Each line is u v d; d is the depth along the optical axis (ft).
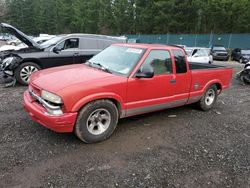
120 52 18.08
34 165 12.37
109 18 179.93
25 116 18.51
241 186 11.80
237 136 17.31
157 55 17.46
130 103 16.19
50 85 14.19
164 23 143.23
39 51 30.40
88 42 33.42
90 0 198.90
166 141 15.85
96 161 13.06
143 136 16.35
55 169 12.16
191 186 11.56
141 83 16.34
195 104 22.65
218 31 131.34
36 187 10.86
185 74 19.20
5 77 31.27
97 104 14.53
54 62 30.96
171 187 11.41
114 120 15.52
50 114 13.62
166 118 19.94
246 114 22.41
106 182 11.44
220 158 14.15
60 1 221.66
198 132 17.57
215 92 22.76
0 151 13.42
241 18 119.55
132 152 14.21
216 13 123.85
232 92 31.68
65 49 31.89
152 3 147.33
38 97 14.53
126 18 170.30
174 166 13.05
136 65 16.29
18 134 15.51
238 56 87.61
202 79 20.88
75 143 14.78
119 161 13.20
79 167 12.44
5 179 11.25
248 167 13.39
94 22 191.52
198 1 129.90
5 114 18.83
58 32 224.74
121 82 15.38
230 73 23.82
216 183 11.89
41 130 16.17
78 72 16.03
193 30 139.74
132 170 12.47
